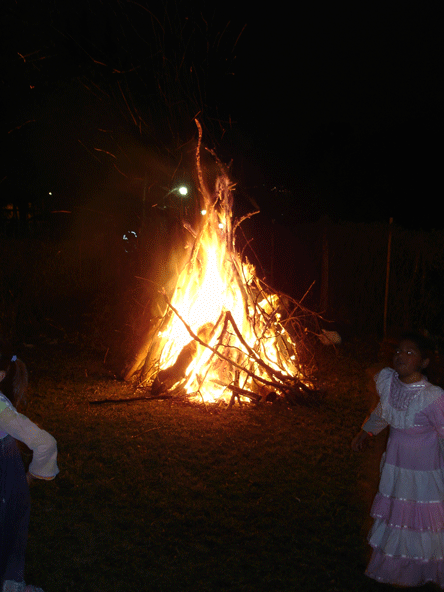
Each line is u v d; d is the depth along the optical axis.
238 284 6.87
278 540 3.52
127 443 5.01
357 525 3.70
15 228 16.11
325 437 5.26
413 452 2.92
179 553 3.35
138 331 7.95
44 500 3.94
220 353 6.42
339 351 8.66
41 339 9.13
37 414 5.73
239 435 5.27
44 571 3.17
